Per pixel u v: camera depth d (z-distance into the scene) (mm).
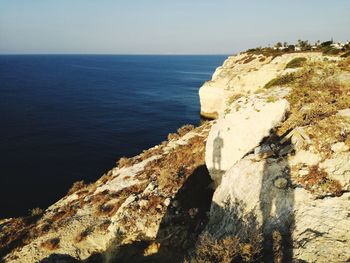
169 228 14578
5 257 15664
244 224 9766
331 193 8680
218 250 8688
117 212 16547
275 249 8062
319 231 7836
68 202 21047
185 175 18062
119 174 22359
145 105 82312
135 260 14070
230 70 56438
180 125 60000
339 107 11648
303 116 12102
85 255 15023
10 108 73000
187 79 155375
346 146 9516
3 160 39906
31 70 197500
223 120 14781
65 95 96938
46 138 50344
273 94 14344
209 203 14992
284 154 10695
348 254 6957
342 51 41375
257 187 10266
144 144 48469
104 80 146750
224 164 14117
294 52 51031
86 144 47688
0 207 28000
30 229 17781
